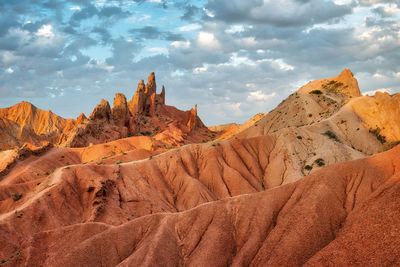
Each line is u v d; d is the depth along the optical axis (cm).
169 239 8594
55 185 12281
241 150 17125
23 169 16512
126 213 12462
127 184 13812
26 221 10744
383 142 18225
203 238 8488
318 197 7838
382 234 6003
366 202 7294
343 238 6438
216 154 16512
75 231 8938
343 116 19825
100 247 8550
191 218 8975
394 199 6309
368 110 19675
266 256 7438
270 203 8506
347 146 17300
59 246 8625
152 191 14050
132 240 8850
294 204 8181
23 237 10256
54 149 19475
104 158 17862
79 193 12650
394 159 8162
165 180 15212
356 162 8462
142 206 13038
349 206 7738
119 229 8962
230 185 15275
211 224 8688
